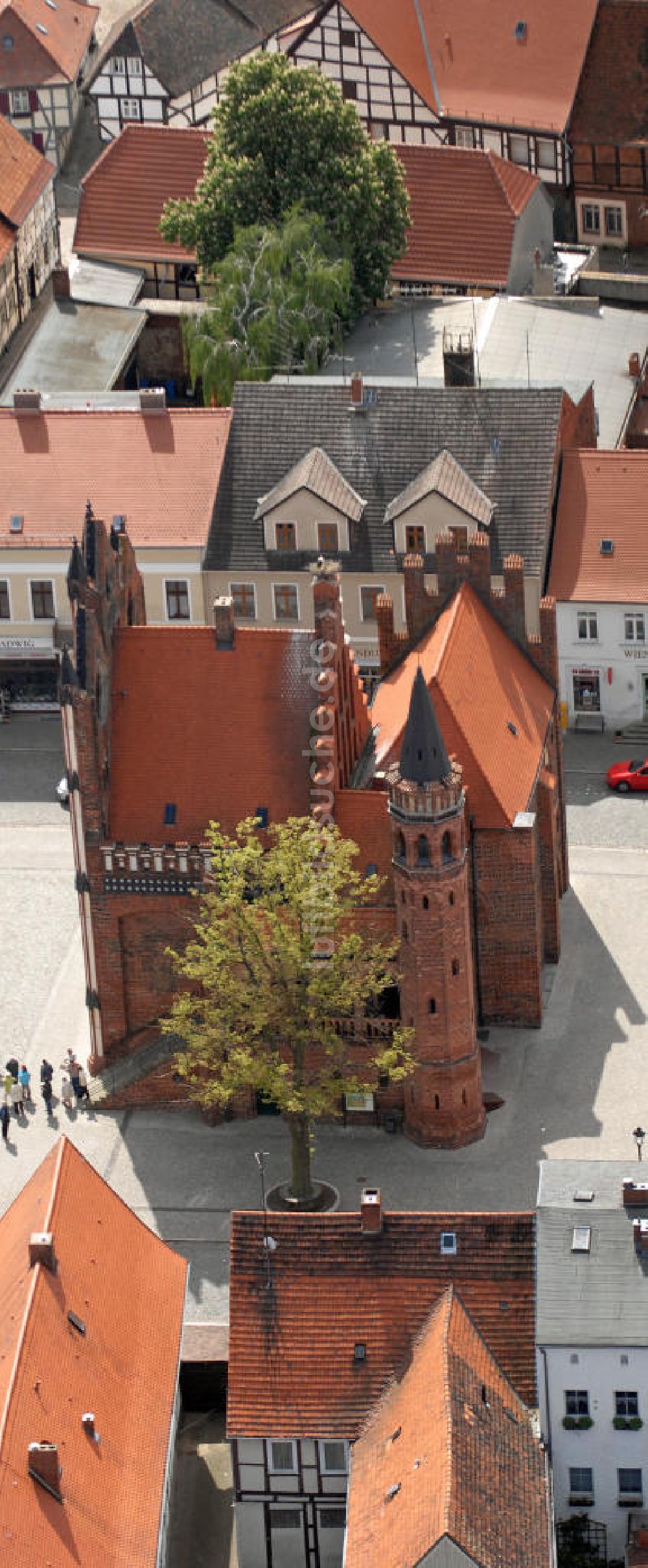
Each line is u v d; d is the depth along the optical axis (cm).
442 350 16250
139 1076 11838
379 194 16888
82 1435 9075
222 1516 9938
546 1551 8862
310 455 14288
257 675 11744
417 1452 9050
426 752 10869
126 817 11694
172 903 11644
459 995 11319
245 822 11169
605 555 14262
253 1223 9725
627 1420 9325
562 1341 9206
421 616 12700
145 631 11844
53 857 13550
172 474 14538
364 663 14362
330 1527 9694
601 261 19675
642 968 12538
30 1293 9338
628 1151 11400
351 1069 11600
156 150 18288
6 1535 8438
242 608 14400
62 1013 12456
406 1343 9575
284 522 14212
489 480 14138
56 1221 9738
